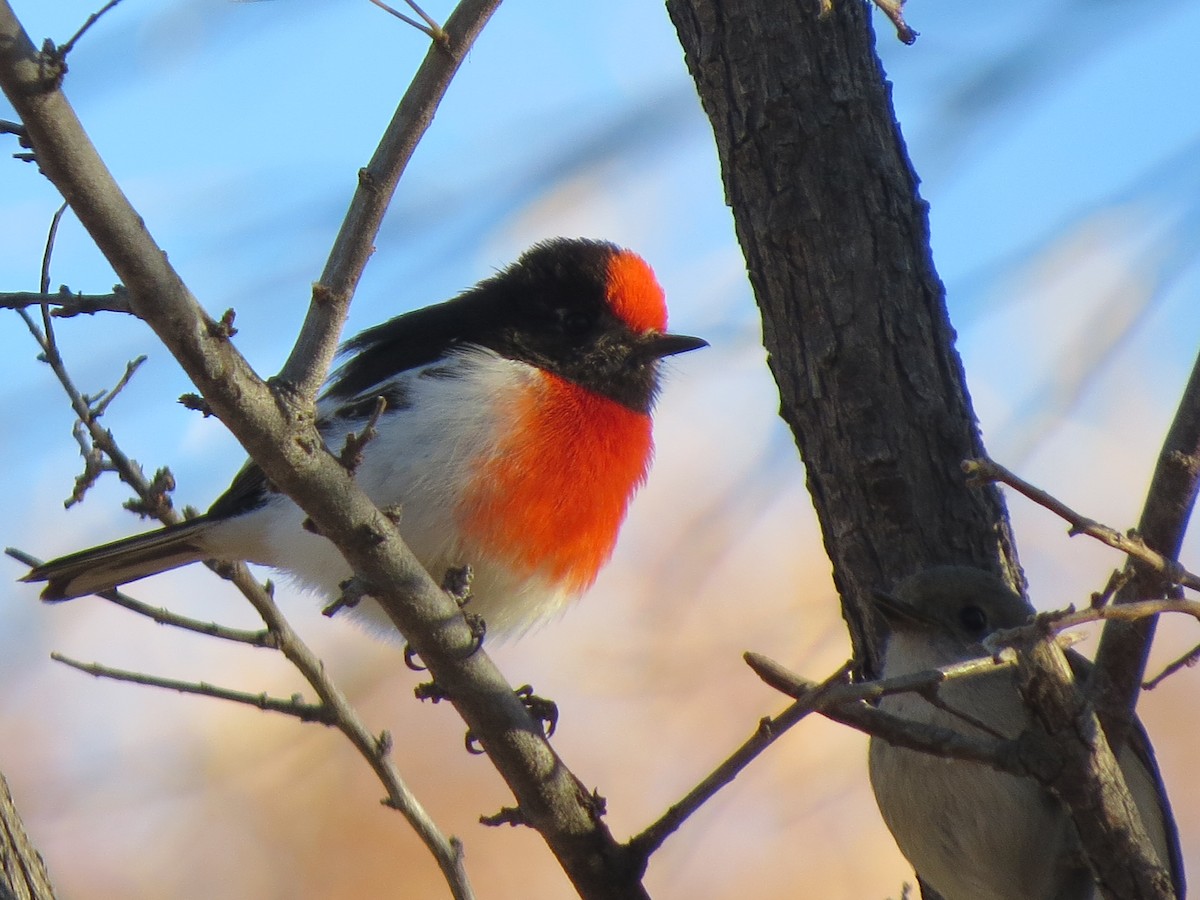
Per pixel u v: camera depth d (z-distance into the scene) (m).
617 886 7.76
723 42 10.11
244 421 6.83
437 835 8.52
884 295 9.70
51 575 10.83
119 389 8.98
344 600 7.45
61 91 5.91
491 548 10.45
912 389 9.62
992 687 8.45
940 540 9.49
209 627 8.73
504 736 7.71
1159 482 6.59
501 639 11.09
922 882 9.88
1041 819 8.27
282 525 10.46
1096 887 7.50
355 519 7.28
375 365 11.34
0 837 7.84
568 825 7.75
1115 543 6.12
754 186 9.98
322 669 8.70
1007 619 8.85
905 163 9.99
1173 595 6.71
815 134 9.86
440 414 10.48
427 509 10.33
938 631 8.84
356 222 7.34
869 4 10.23
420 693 9.31
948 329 9.80
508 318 11.45
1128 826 6.43
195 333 6.50
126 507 9.02
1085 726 6.24
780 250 9.87
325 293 7.27
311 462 7.08
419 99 7.48
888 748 8.78
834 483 9.73
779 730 7.31
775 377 9.99
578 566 10.95
